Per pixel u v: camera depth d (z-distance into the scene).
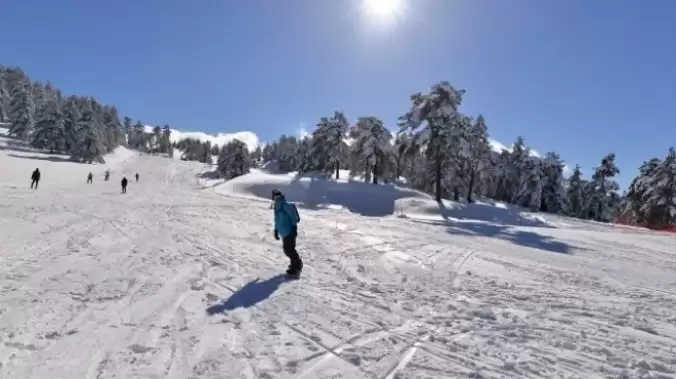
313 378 3.81
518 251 12.78
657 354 4.68
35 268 6.87
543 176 60.66
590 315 6.14
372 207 37.78
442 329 5.26
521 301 6.79
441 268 9.29
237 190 44.28
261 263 8.62
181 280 6.84
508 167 65.06
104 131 105.00
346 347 4.54
